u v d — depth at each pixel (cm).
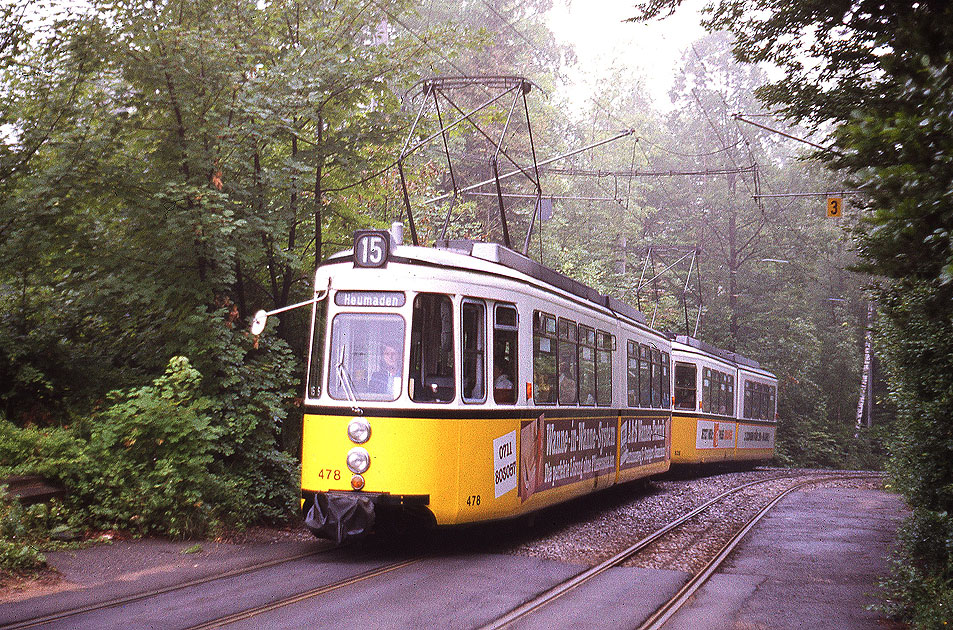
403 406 953
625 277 3853
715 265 5166
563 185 4141
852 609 802
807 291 5409
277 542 1058
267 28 1339
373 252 993
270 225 1252
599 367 1438
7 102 1195
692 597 836
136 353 1292
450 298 996
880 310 1066
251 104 1199
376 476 945
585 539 1157
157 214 1158
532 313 1143
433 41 1384
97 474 1016
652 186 5241
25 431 1042
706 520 1430
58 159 1184
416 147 1348
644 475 1736
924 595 766
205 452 1110
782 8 973
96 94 1209
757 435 3017
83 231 1208
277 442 1338
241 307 1308
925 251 564
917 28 580
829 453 4694
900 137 534
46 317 1248
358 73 1334
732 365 2716
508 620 700
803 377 4650
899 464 1579
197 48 1151
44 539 909
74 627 631
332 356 985
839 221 4506
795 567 1024
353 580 824
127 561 875
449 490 964
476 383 1015
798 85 996
